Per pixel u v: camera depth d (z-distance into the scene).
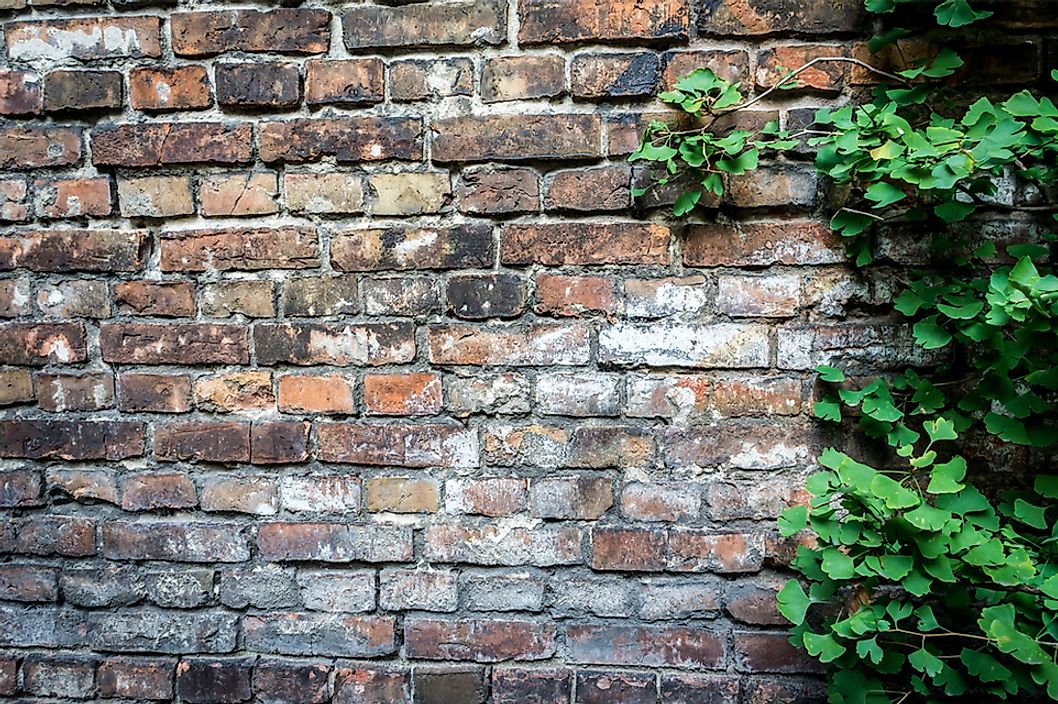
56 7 1.31
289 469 1.34
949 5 1.14
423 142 1.29
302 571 1.35
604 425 1.30
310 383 1.33
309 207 1.31
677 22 1.25
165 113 1.31
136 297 1.34
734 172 1.20
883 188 1.12
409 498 1.33
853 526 1.10
